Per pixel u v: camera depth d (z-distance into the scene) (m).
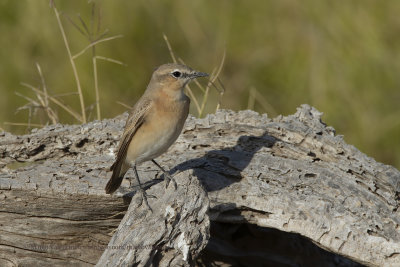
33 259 11.55
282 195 10.73
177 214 9.66
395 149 16.53
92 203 11.01
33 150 12.24
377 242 10.06
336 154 11.63
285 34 19.02
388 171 11.20
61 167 11.62
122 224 9.79
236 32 19.34
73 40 18.17
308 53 18.39
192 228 9.55
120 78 17.80
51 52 18.25
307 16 18.89
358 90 17.36
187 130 12.34
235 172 11.24
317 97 17.52
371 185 10.89
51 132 12.27
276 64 18.55
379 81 17.42
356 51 17.86
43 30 18.41
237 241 12.38
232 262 12.32
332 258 12.56
